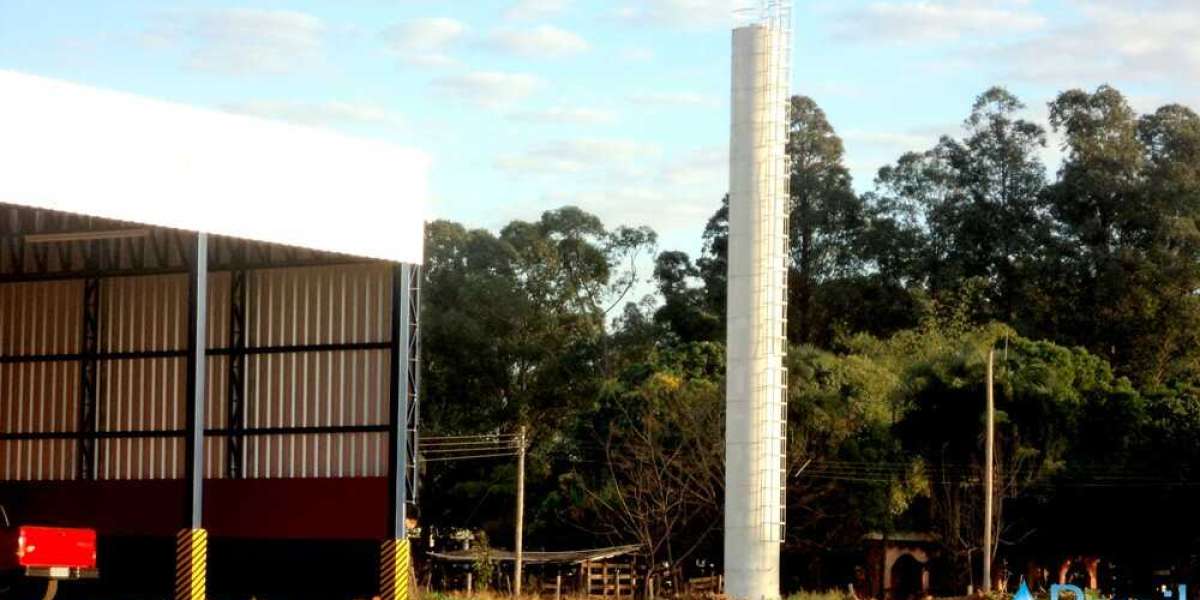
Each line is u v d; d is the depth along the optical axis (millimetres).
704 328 92062
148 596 42219
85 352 44062
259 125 35531
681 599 52781
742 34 49656
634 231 98125
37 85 31109
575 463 71750
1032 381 68125
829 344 95000
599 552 64125
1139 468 67125
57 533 34250
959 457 68438
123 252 43719
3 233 41750
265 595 41281
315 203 36906
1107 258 90188
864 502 66438
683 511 68000
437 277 91250
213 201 34438
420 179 39750
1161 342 88938
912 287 93625
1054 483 67562
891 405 69062
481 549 66938
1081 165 93750
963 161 97500
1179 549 66875
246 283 42625
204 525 42188
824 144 98625
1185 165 92000
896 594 70250
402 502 39188
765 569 48312
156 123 33312
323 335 41344
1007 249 93562
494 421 88625
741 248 49156
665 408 68938
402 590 38875
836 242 97125
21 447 44625
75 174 31703
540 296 92812
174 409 42781
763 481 48531
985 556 58250
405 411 39406
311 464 41125
